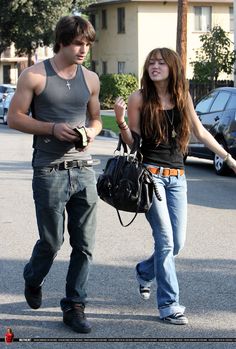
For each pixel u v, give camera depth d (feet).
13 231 36.94
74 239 22.16
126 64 193.16
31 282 22.81
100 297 25.52
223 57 123.24
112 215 41.50
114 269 29.32
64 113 21.47
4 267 29.68
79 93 21.52
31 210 42.93
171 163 22.66
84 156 21.86
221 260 31.01
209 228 38.04
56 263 30.35
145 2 186.39
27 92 21.17
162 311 22.82
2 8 188.55
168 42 189.37
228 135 60.34
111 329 22.25
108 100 180.04
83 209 21.94
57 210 21.70
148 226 38.22
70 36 20.81
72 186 21.65
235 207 44.73
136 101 22.61
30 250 32.71
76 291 22.18
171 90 22.45
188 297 25.57
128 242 34.19
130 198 21.74
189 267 29.76
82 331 21.80
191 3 188.75
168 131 22.47
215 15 191.52
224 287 26.89
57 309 24.16
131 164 22.02
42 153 21.56
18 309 24.11
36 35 191.11
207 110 65.00
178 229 22.95
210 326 22.58
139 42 187.52
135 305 24.66
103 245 33.50
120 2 190.39
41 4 188.24
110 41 199.62
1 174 58.85
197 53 135.54
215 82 124.06
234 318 23.39
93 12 206.90
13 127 21.40
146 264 24.57
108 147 85.81
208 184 55.26
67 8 190.90
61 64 21.33
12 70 249.34
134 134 22.57
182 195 22.94
